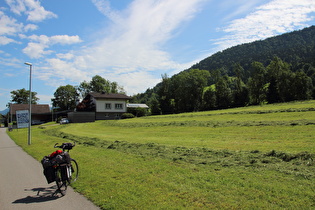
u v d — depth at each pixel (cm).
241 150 1109
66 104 9644
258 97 7238
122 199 555
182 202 515
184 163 889
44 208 550
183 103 8300
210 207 482
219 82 7650
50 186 735
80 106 6950
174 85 9325
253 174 691
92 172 824
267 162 839
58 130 3509
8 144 2169
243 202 495
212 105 7681
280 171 708
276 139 1413
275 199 497
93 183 700
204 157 1000
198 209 475
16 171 960
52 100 9644
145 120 4222
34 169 988
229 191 561
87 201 577
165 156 1053
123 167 873
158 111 8444
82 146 1579
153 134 2306
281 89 6612
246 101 7344
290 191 536
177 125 2828
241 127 2097
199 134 1994
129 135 2367
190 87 8212
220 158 956
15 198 631
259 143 1325
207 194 551
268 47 19762
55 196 631
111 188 641
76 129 3656
